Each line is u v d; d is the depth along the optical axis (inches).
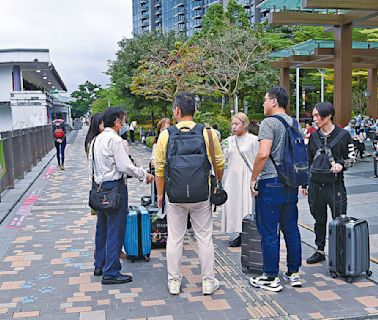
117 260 202.5
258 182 190.5
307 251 244.7
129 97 1201.4
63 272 219.1
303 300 183.0
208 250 189.9
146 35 1250.0
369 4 553.9
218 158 187.5
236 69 986.1
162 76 895.7
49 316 170.4
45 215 346.0
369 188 419.2
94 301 183.9
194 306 178.2
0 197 390.3
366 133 936.3
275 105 192.4
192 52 965.2
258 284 195.6
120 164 197.2
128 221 228.5
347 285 197.9
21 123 1130.7
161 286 199.2
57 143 634.8
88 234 289.7
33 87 1743.4
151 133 1085.1
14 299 186.7
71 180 535.2
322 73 1385.3
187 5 3491.6
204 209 189.3
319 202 220.4
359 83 1542.8
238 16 1461.6
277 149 186.5
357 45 989.8
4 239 278.4
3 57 1232.2
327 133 215.2
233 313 171.8
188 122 187.5
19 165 521.7
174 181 180.2
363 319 167.9
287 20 663.8
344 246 199.2
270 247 192.4
